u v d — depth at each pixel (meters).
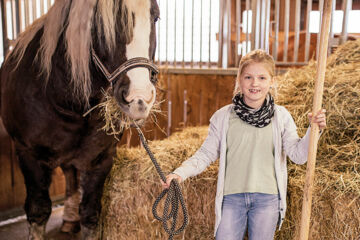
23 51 1.75
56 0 1.57
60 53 1.50
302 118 1.92
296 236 1.65
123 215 2.03
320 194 1.56
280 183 1.44
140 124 1.46
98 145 1.73
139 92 1.26
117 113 1.50
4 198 2.73
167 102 3.31
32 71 1.62
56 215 2.75
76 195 2.41
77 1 1.36
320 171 1.65
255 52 1.45
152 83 1.38
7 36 2.83
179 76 3.26
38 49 1.64
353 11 4.61
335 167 1.69
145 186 1.95
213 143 1.53
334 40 2.93
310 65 2.39
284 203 1.46
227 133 1.50
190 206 1.88
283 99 2.09
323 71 1.29
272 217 1.44
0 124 2.64
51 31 1.53
